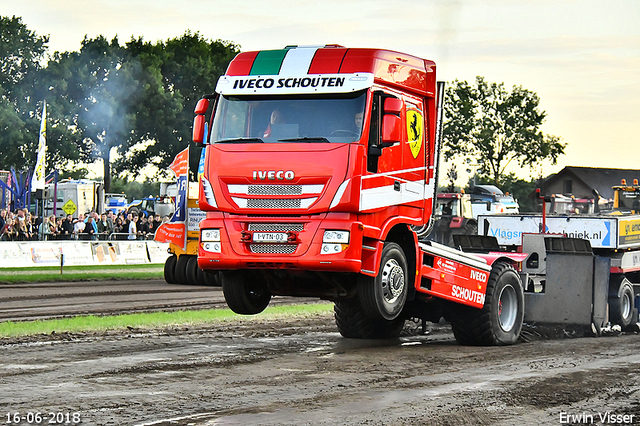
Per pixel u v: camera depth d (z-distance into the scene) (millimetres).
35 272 29328
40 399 8773
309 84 12164
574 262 15625
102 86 81188
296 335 14945
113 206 57281
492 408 8703
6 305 19734
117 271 30766
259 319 17031
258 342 13758
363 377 10359
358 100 11984
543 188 101125
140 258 34531
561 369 11305
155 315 16906
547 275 15766
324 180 11766
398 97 12781
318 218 11812
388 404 8758
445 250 13906
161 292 23719
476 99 96938
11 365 10898
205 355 12055
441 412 8430
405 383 9984
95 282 27047
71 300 21031
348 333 14859
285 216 11969
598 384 10195
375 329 14820
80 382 9758
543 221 17750
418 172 13398
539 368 11375
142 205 55531
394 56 12828
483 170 94188
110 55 81812
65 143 78875
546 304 15695
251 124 12344
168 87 86062
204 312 17750
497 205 48531
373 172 12055
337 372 10711
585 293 15570
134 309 19156
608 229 17625
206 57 87688
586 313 15555
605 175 104688
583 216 18047
